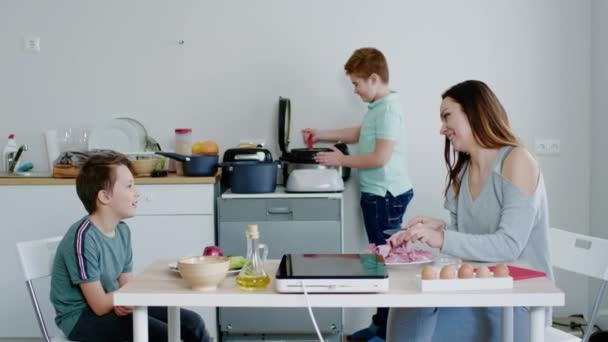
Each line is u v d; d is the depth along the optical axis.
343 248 3.80
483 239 2.14
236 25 3.91
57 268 2.34
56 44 3.93
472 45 3.87
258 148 3.68
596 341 3.44
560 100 3.87
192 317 2.45
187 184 3.51
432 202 3.92
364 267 1.88
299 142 3.93
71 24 3.92
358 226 3.95
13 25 3.92
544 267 2.27
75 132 3.95
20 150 3.84
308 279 1.77
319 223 3.49
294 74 3.91
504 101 3.89
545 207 2.27
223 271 1.84
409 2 3.87
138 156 3.59
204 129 3.95
